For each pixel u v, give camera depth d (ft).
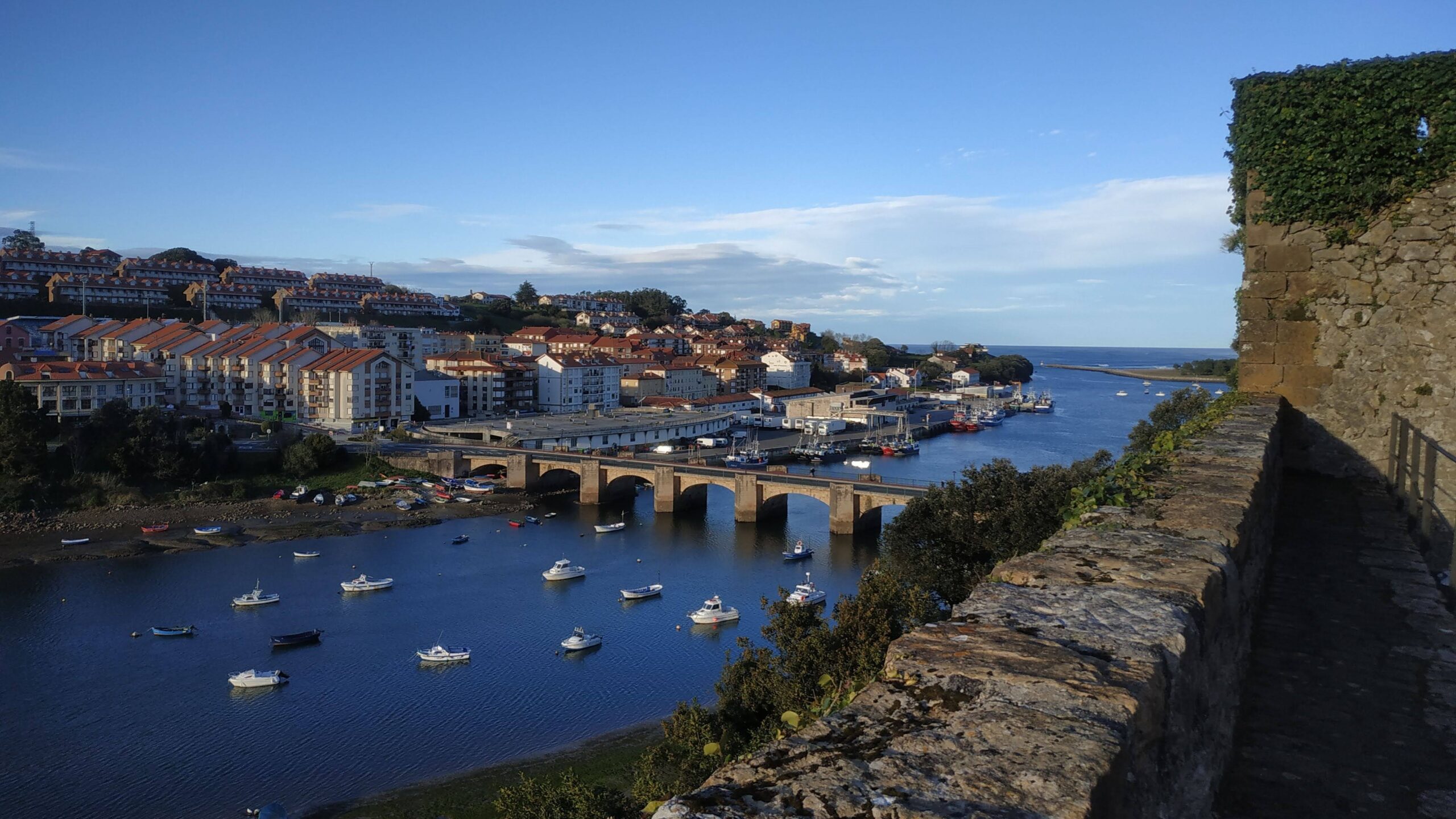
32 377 385.29
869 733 14.93
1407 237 64.18
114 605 224.94
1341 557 47.19
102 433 342.23
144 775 144.77
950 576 118.11
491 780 144.25
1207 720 22.58
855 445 552.41
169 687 177.58
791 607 103.81
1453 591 39.99
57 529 293.23
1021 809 12.03
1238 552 28.66
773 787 13.20
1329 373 67.15
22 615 215.92
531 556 285.43
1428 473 48.39
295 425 460.96
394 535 309.42
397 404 499.92
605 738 160.66
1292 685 31.91
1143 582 22.57
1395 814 24.00
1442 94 61.93
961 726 14.64
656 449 499.10
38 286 644.69
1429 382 63.82
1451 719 28.99
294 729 161.89
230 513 325.21
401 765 149.79
